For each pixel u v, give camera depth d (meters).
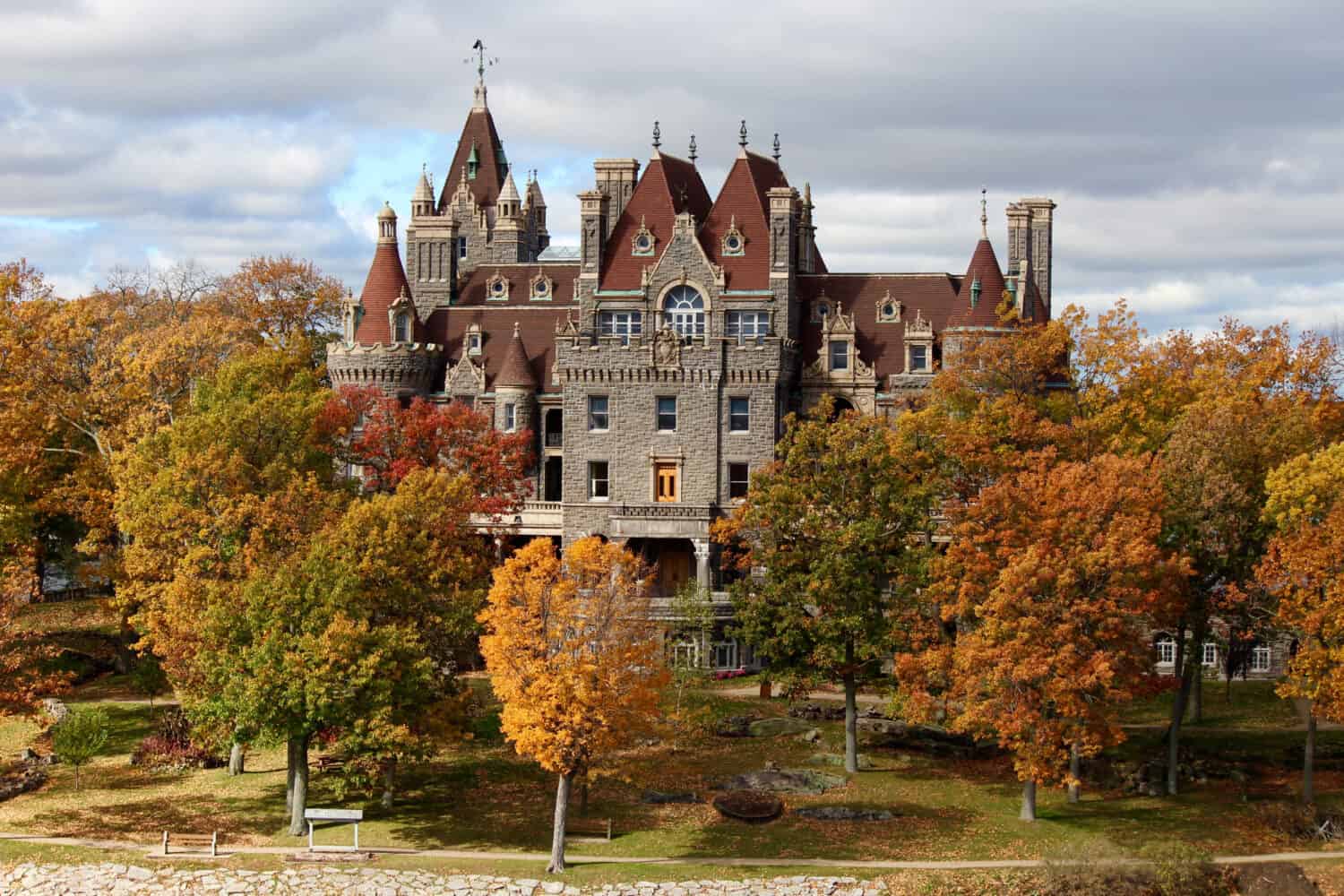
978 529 81.50
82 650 106.75
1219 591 83.50
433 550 80.25
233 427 90.25
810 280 123.81
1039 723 76.06
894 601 85.12
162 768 86.94
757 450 115.12
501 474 105.69
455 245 146.88
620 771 73.50
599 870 71.44
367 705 74.88
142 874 70.94
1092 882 69.50
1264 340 106.00
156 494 84.38
